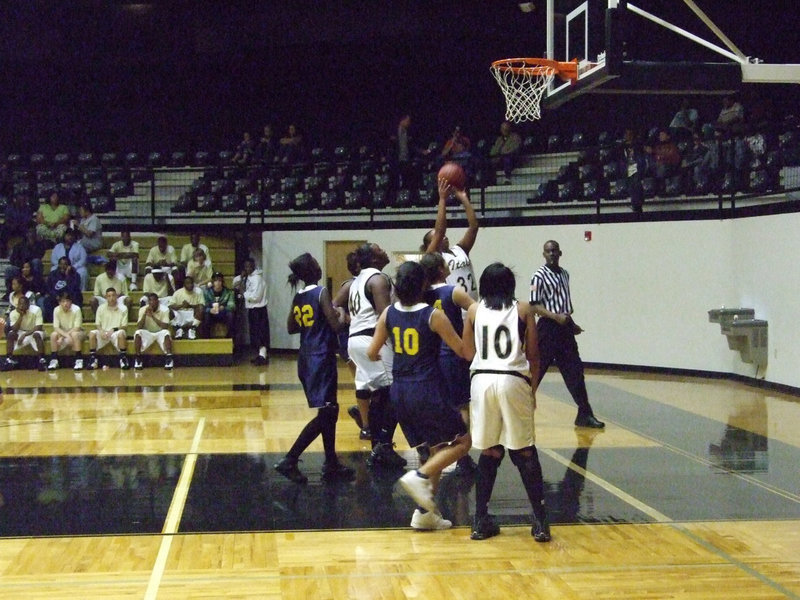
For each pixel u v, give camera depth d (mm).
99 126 22953
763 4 16734
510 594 4750
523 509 6469
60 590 4824
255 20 21484
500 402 5570
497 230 16250
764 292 12883
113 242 18250
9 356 15422
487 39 21312
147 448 8656
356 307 7906
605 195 15891
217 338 16219
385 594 4758
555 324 9516
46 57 21781
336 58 22141
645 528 5969
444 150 18609
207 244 18312
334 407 7219
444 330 5785
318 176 19453
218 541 5715
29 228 18453
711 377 14023
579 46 8531
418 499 5773
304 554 5445
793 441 8922
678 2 17359
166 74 22766
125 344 15539
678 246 14344
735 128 14328
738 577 5004
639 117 19078
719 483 7203
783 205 12367
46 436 9266
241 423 10039
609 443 8820
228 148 22781
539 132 20797
